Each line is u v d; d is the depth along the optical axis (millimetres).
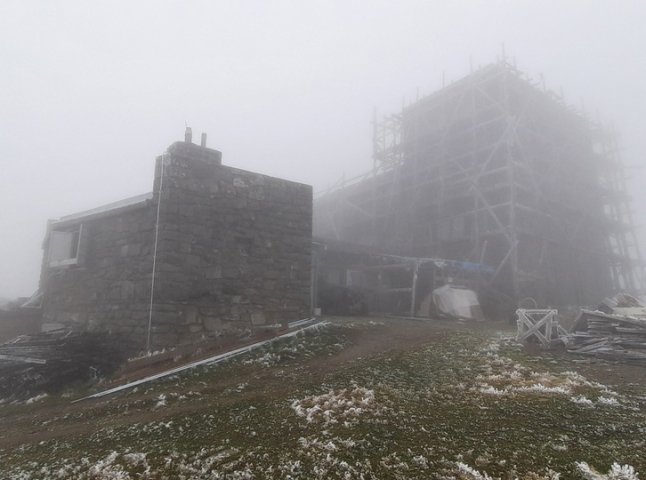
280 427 5117
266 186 11297
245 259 10562
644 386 6172
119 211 10438
